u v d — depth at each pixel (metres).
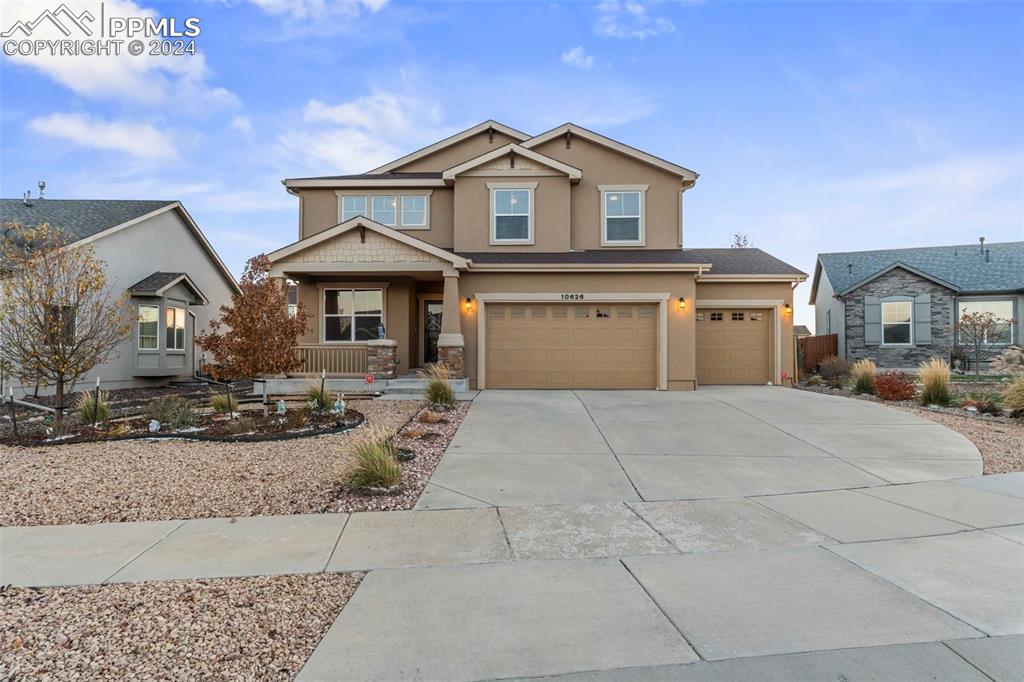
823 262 25.22
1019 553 4.16
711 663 2.74
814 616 3.21
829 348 21.83
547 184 15.47
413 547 4.34
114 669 2.71
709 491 5.90
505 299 14.29
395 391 13.18
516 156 15.43
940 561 4.02
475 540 4.50
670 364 14.19
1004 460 7.14
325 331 15.34
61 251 9.78
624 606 3.35
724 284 16.02
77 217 16.38
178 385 17.16
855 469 6.76
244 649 2.90
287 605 3.38
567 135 15.84
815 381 15.82
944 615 3.21
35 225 14.84
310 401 10.73
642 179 15.75
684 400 12.06
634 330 14.42
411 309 15.62
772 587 3.61
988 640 2.94
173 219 18.92
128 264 16.69
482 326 14.30
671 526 4.84
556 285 14.28
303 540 4.48
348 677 2.64
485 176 15.59
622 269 14.03
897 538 4.50
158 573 3.85
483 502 5.51
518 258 14.74
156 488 5.85
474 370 14.30
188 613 3.28
